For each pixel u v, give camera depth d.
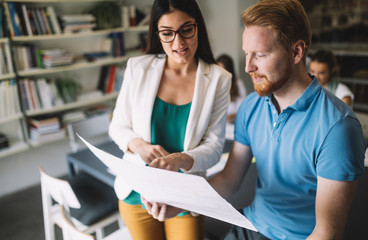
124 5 4.05
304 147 0.97
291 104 1.00
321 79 2.19
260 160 1.13
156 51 1.32
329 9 4.04
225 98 1.32
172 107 1.27
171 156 1.14
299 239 1.06
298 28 0.89
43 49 3.61
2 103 3.25
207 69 1.30
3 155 3.30
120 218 2.22
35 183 3.82
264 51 0.90
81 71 3.92
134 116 1.30
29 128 3.55
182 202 0.96
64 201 1.89
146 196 1.07
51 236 2.10
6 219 3.07
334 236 0.93
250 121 1.15
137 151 1.23
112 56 3.92
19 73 3.24
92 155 2.34
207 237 1.51
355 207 1.40
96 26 3.78
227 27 4.85
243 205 1.52
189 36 1.15
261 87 0.95
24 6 3.21
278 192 1.09
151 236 1.37
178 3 1.10
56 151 3.92
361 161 0.91
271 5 0.89
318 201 0.95
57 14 3.61
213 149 1.28
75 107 3.93
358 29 3.83
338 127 0.90
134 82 1.29
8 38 3.15
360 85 3.85
